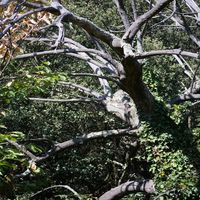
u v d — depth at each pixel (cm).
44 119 1966
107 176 2066
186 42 2775
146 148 1252
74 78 2023
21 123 1923
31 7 879
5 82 838
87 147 2028
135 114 1338
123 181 1844
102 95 1437
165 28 2762
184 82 2312
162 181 1209
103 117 1981
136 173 1909
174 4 1362
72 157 1994
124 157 2039
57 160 1983
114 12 2481
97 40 1518
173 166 1197
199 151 1230
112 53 2027
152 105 1250
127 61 1041
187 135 1248
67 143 1300
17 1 836
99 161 2041
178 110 1285
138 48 1455
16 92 833
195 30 2711
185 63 1717
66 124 1992
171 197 1164
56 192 1938
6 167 729
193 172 1180
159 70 2109
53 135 1962
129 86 1177
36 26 882
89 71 2148
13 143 841
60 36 809
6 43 793
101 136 1323
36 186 1032
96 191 2080
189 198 1159
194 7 1420
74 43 1382
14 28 814
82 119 1997
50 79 834
